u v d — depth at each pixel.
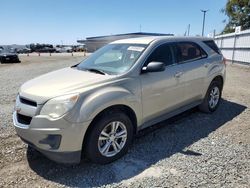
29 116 3.21
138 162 3.55
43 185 3.05
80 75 3.83
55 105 3.10
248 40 15.98
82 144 3.23
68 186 3.03
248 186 2.97
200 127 4.85
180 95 4.63
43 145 3.13
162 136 4.43
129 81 3.70
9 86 9.49
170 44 4.55
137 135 4.47
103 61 4.34
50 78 3.85
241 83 9.77
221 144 4.09
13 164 3.51
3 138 4.32
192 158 3.63
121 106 3.58
